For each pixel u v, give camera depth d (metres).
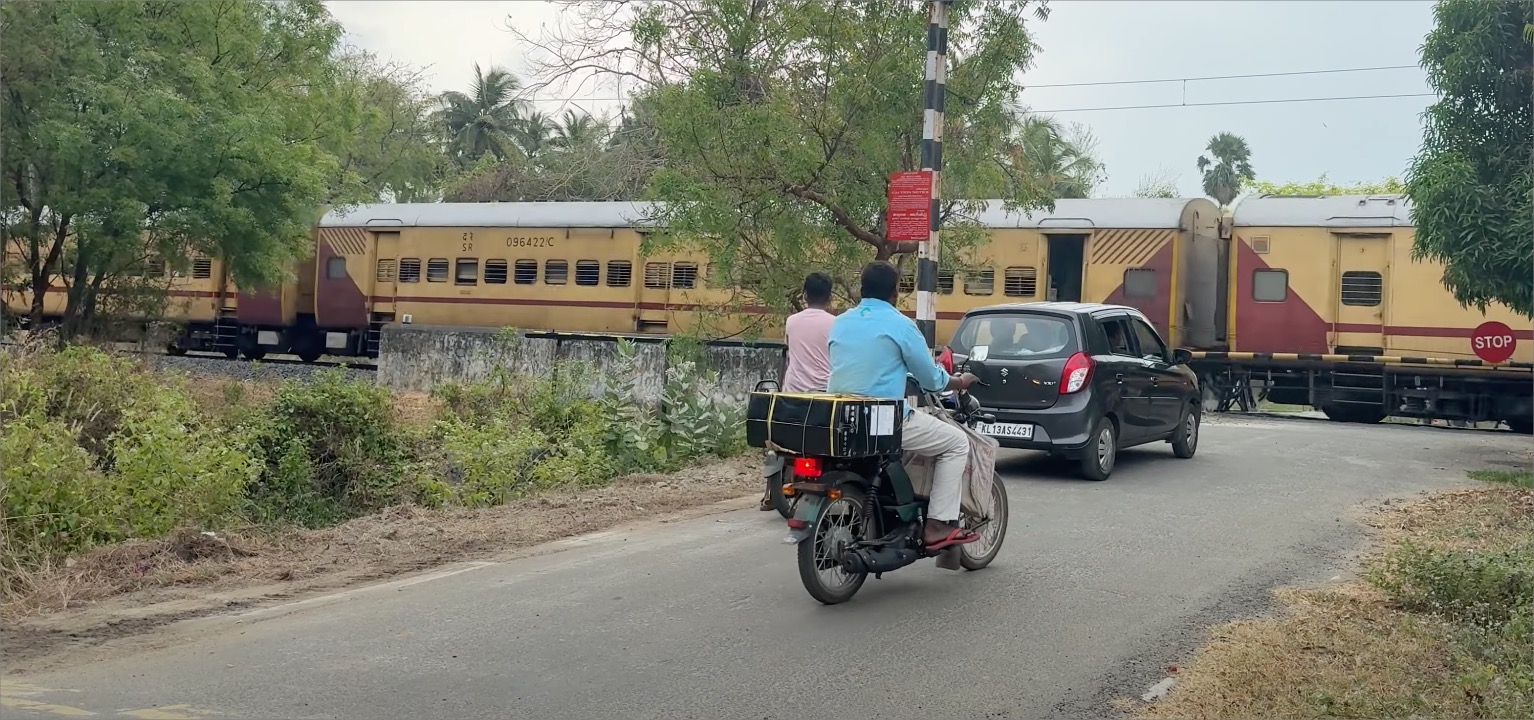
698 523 9.63
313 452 13.38
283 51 22.06
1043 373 11.45
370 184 41.81
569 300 26.08
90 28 19.14
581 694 5.38
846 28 14.09
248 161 20.28
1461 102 14.05
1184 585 7.53
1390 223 21.08
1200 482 11.80
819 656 5.98
